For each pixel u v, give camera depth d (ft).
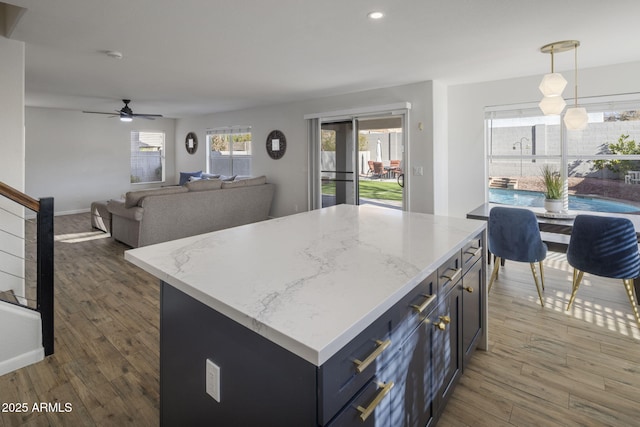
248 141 25.39
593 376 6.98
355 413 3.22
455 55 11.92
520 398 6.36
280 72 14.11
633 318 9.45
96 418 5.90
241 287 3.77
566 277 12.72
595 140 14.03
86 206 26.84
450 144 17.06
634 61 12.81
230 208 19.42
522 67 13.52
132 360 7.54
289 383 3.03
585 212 12.50
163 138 30.81
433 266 4.63
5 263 9.72
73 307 10.17
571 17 8.82
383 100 17.42
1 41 9.78
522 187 15.71
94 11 8.29
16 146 9.97
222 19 8.80
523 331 8.80
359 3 7.97
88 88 17.22
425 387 4.76
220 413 3.79
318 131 20.13
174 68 13.47
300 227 6.89
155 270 4.40
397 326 3.91
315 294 3.59
